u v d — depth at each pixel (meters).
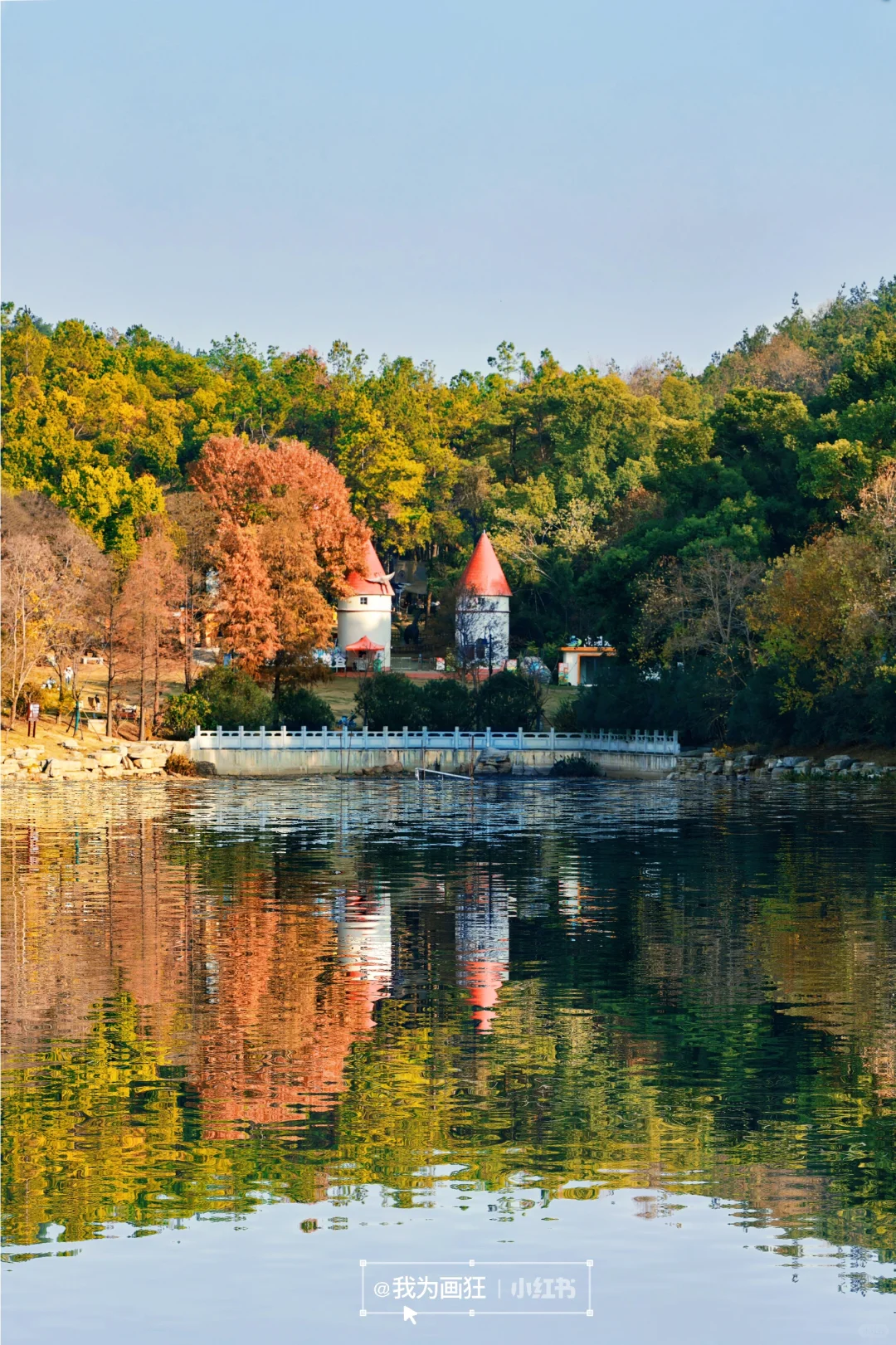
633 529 152.62
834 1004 31.44
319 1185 21.36
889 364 138.75
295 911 43.31
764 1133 23.42
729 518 125.12
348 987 33.03
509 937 39.16
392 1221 20.17
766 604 103.56
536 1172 21.92
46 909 43.47
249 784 104.25
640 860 55.22
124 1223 20.14
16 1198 20.89
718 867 53.00
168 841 62.81
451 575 181.50
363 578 163.00
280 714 126.38
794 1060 27.31
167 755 112.44
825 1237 19.75
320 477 157.50
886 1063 27.08
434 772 115.50
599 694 124.00
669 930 39.97
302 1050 27.78
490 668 141.88
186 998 31.83
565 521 180.00
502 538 176.50
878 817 70.88
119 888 48.16
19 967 35.00
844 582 94.38
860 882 48.78
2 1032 28.91
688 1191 21.19
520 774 119.00
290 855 57.38
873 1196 20.98
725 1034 29.05
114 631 119.19
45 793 93.44
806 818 71.00
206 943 38.03
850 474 120.12
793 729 106.50
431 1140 23.06
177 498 145.38
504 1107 24.61
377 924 41.09
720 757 108.62
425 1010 30.95
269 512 148.00
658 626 117.69
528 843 61.62
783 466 136.50
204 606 138.75
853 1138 23.22
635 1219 20.28
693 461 143.75
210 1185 21.31
